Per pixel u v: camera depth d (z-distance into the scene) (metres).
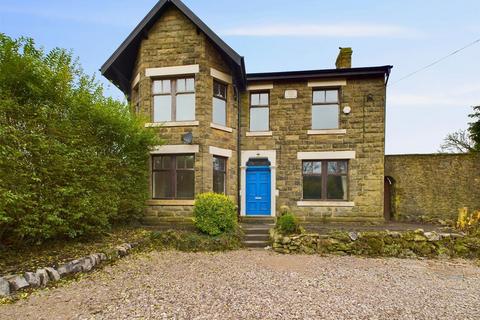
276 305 4.49
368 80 11.70
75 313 4.05
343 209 11.60
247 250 8.66
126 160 8.96
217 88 11.45
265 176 12.23
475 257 8.05
